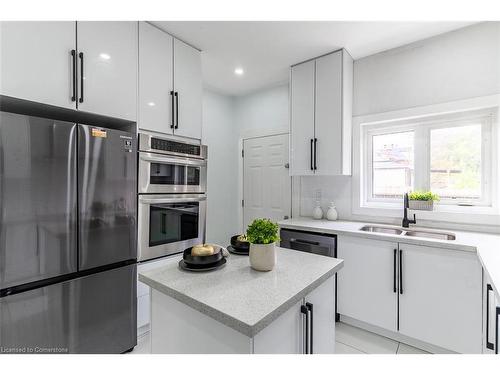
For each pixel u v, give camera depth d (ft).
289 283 3.58
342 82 8.04
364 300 7.00
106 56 5.88
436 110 7.34
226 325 2.81
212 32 7.18
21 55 4.70
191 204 7.67
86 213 5.27
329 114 8.29
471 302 5.51
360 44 7.80
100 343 5.54
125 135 5.98
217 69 9.46
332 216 9.08
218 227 11.90
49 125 4.76
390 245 6.57
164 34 7.08
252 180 11.96
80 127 5.19
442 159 7.65
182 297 3.26
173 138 7.36
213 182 11.69
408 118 7.92
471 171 7.23
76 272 5.23
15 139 4.38
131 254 6.12
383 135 8.73
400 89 7.93
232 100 12.55
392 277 6.56
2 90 4.50
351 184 9.02
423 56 7.54
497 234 6.52
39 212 4.64
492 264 4.27
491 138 6.92
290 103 9.20
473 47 6.82
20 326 4.48
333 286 4.39
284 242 8.54
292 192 10.62
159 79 6.95
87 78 5.57
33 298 4.60
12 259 4.36
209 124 11.53
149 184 6.53
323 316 4.10
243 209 12.32
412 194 7.69
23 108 5.35
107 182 5.63
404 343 6.58
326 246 7.63
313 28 6.98
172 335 3.65
